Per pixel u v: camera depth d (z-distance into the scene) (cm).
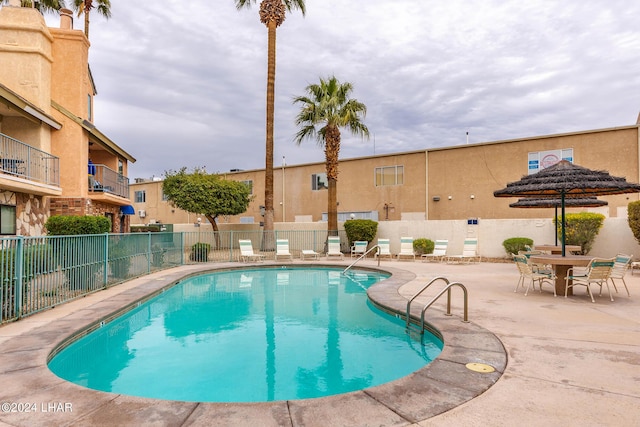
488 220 1788
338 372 498
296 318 810
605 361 444
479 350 487
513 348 494
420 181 2397
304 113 2109
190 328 735
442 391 367
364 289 1188
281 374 492
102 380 479
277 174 3025
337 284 1288
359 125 2136
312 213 2844
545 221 1659
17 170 1285
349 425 307
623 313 692
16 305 666
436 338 608
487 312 706
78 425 308
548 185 832
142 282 1147
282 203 2988
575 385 377
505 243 1692
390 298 872
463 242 1847
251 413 329
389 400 350
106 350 600
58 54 1612
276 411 332
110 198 1756
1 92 1131
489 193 2162
